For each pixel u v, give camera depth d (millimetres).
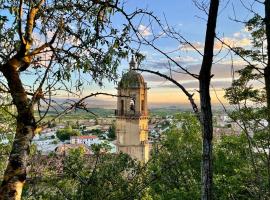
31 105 5789
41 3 6301
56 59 6266
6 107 6711
